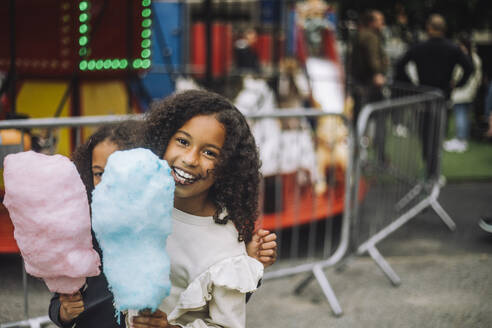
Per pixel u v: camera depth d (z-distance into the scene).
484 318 3.50
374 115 5.09
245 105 6.91
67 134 4.51
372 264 4.41
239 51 10.40
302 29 8.46
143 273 1.21
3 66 4.80
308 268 3.72
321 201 5.01
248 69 10.32
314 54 8.48
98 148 1.89
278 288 3.92
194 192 1.58
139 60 5.23
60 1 4.75
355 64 7.97
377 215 5.51
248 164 1.64
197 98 1.61
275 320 3.43
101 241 1.23
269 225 4.25
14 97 3.81
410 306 3.66
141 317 1.41
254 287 1.60
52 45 4.81
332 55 8.50
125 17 5.04
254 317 3.46
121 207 1.18
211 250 1.59
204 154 1.58
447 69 7.12
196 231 1.61
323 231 5.14
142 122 1.73
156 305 1.23
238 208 1.64
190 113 1.58
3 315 3.35
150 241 1.22
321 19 8.53
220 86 7.44
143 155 1.22
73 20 4.79
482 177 7.53
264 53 10.88
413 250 4.79
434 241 5.04
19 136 3.33
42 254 1.26
